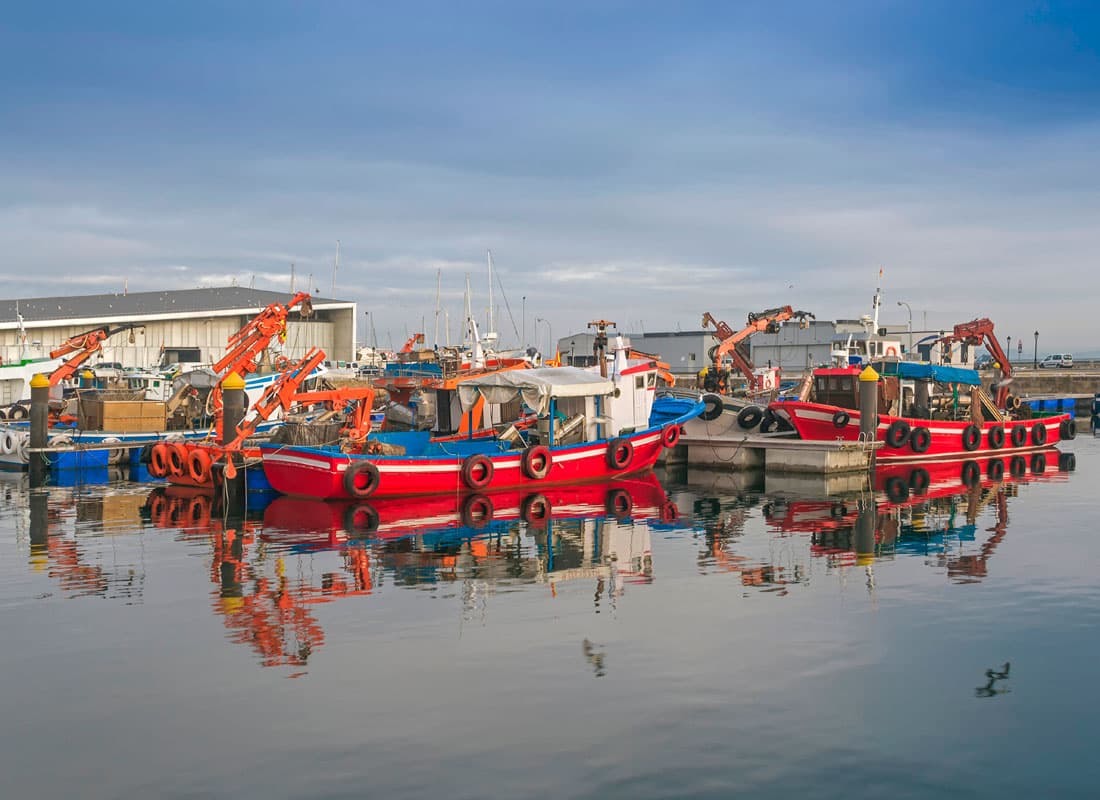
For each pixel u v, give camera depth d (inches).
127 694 465.7
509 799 363.3
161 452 1222.3
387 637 553.6
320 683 478.6
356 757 396.8
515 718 434.0
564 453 1198.3
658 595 650.2
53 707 450.3
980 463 1534.2
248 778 379.9
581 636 553.6
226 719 434.6
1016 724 428.5
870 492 1187.3
